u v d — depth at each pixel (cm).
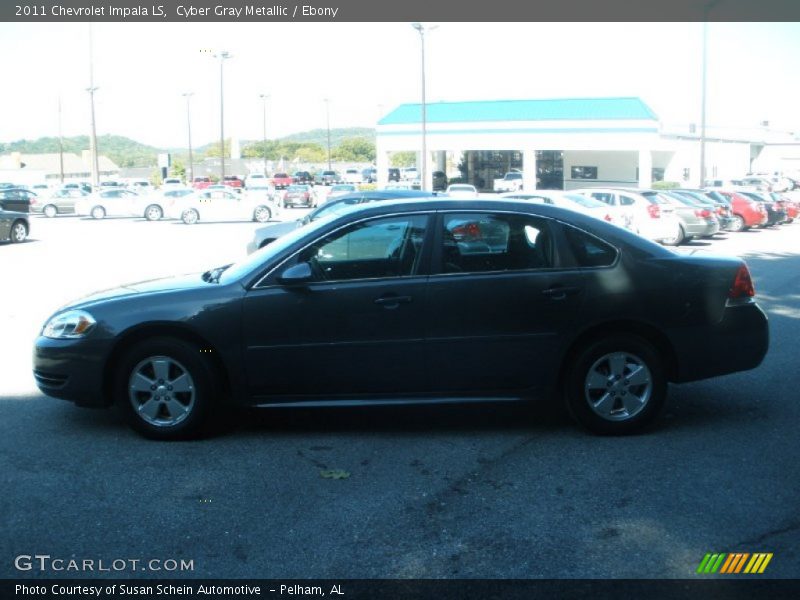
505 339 571
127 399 579
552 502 472
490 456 551
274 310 566
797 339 942
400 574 391
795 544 419
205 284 593
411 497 481
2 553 414
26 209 3581
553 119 5081
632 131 4966
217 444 579
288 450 566
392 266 575
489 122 5188
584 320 572
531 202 590
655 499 475
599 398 585
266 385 573
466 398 581
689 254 612
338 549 417
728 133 6975
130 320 570
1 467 533
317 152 16038
